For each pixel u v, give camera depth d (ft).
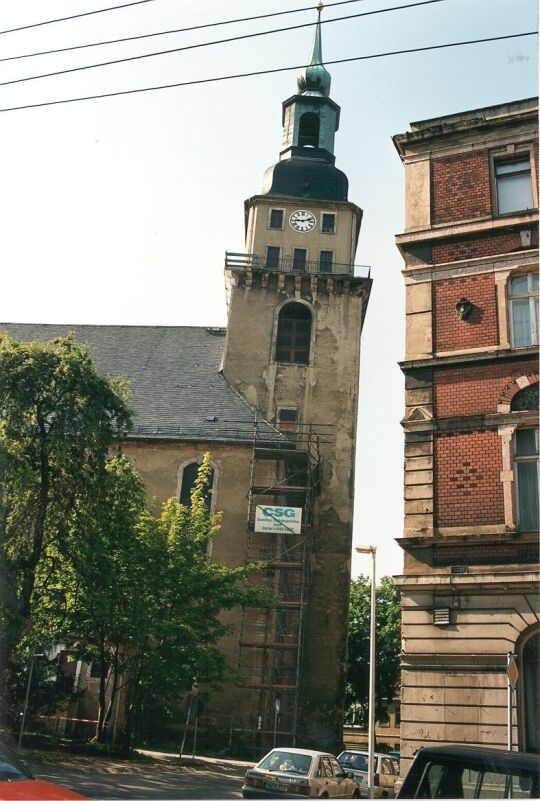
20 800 21.49
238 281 140.97
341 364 135.64
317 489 126.41
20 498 71.15
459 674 50.29
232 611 113.91
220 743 107.04
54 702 93.45
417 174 65.26
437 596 52.37
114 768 69.56
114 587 79.30
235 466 120.88
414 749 49.55
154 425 125.59
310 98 163.02
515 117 62.85
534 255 58.49
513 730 47.80
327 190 151.64
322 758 56.44
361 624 172.04
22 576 69.87
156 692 85.51
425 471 55.83
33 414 70.90
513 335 57.88
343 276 139.44
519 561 51.34
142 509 89.30
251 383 134.41
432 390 58.13
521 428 54.85
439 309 60.34
